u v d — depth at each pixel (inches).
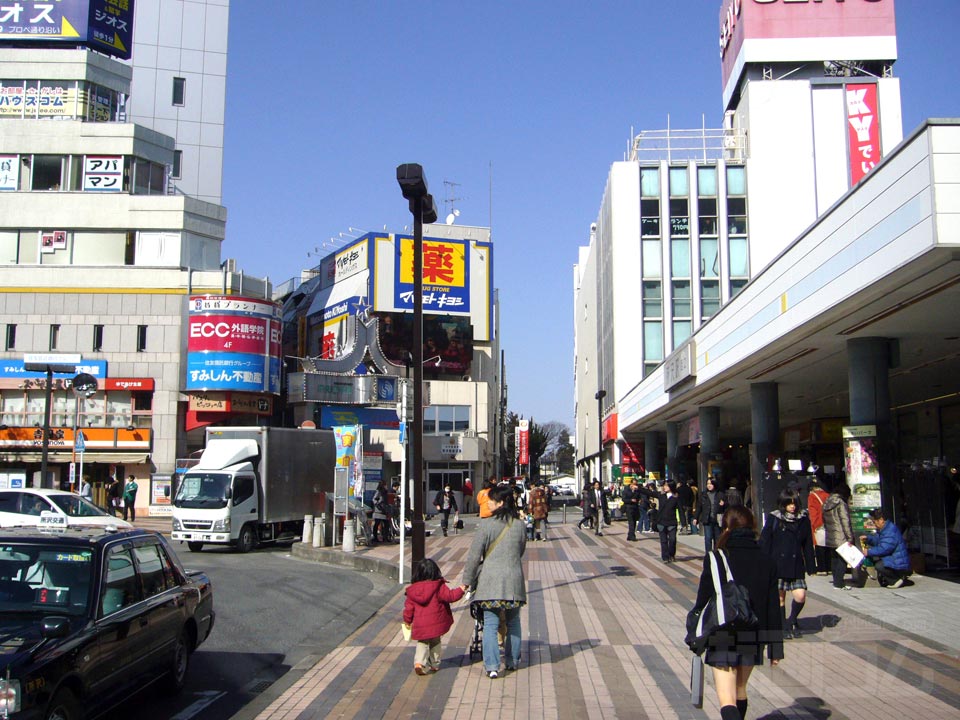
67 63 1724.9
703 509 670.5
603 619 454.9
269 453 989.2
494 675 323.3
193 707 298.8
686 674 331.3
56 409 1585.9
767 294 652.7
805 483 705.6
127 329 1617.9
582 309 3157.0
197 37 2009.1
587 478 2662.4
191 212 1684.3
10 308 1615.4
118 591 274.4
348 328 2001.7
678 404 1143.0
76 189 1669.5
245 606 534.0
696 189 1891.0
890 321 548.4
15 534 281.6
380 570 705.0
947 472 649.0
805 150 1867.6
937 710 272.7
